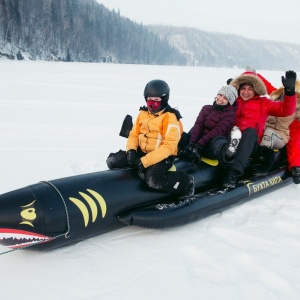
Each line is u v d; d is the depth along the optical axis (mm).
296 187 4430
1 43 55438
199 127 3865
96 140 6496
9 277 2451
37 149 5715
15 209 2508
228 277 2523
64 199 2689
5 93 11422
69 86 14094
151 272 2561
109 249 2836
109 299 2271
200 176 3559
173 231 3158
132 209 3055
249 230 3205
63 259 2676
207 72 29469
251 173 3992
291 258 2775
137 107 10219
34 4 70188
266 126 4422
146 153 3328
